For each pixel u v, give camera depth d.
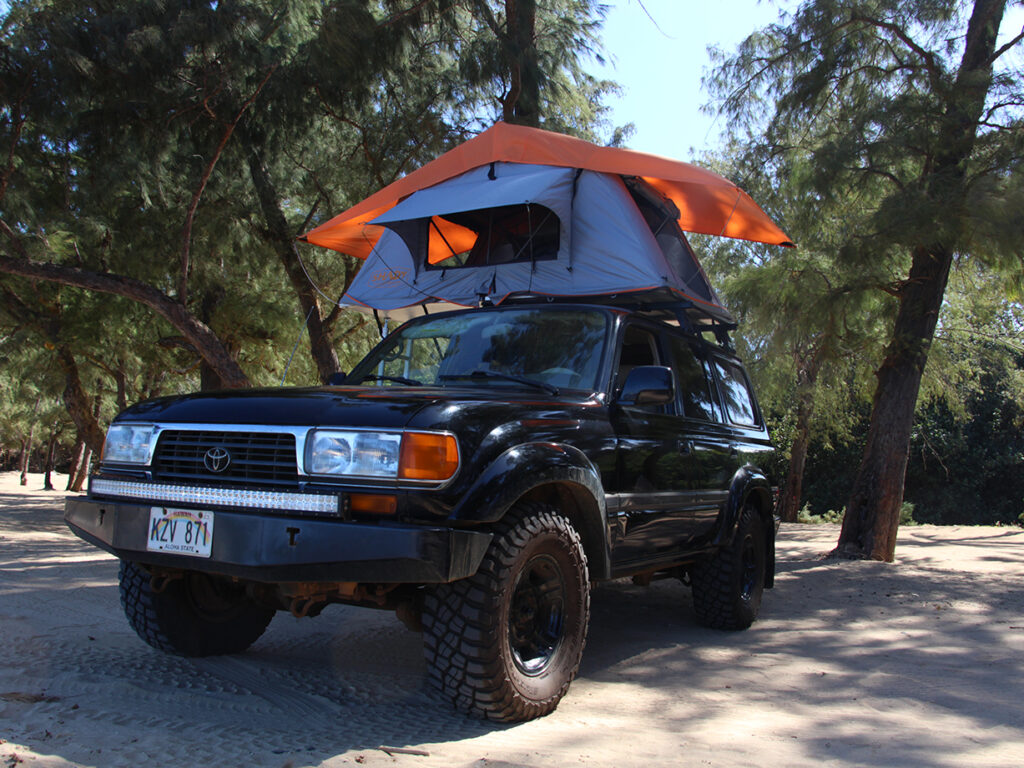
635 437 4.03
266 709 3.12
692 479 4.61
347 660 4.02
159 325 17.05
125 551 3.20
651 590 6.90
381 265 6.97
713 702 3.55
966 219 7.92
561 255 5.68
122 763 2.44
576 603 3.36
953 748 2.98
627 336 4.41
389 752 2.63
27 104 11.00
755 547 5.64
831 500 27.52
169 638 3.77
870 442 10.31
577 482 3.29
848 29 9.72
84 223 13.31
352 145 12.98
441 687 2.97
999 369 18.48
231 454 3.09
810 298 9.40
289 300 16.61
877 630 5.50
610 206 5.68
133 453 3.35
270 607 3.57
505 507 2.93
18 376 23.53
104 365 19.78
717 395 5.29
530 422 3.30
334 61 10.71
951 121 8.37
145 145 11.34
